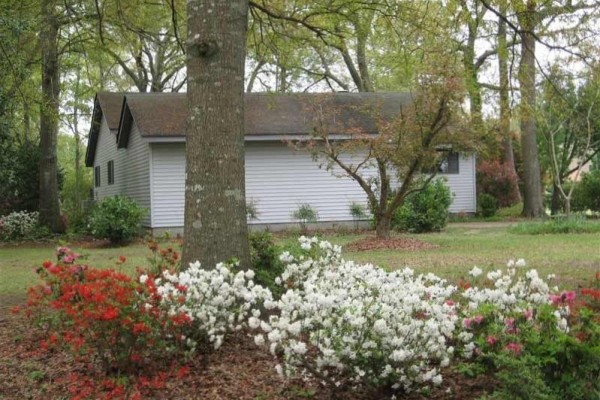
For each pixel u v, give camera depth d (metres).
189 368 5.29
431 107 14.14
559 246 14.78
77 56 23.39
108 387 4.95
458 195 25.81
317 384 4.67
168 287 5.23
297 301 4.24
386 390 4.35
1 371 5.68
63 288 5.48
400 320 4.09
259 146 22.09
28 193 23.78
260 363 5.36
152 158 21.02
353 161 22.31
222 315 5.48
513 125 30.64
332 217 22.55
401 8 10.98
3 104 16.48
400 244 15.52
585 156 28.09
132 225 18.92
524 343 3.98
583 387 3.81
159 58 33.28
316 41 12.81
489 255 13.34
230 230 6.50
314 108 19.33
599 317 4.43
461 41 11.39
